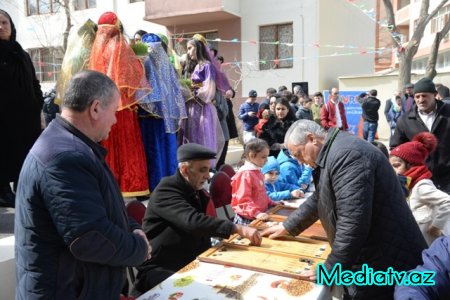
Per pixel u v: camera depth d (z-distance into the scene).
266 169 3.51
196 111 3.92
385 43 15.73
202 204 2.50
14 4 13.96
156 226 2.33
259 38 12.30
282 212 2.84
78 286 1.39
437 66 13.71
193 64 4.20
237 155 7.04
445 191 3.21
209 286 1.69
